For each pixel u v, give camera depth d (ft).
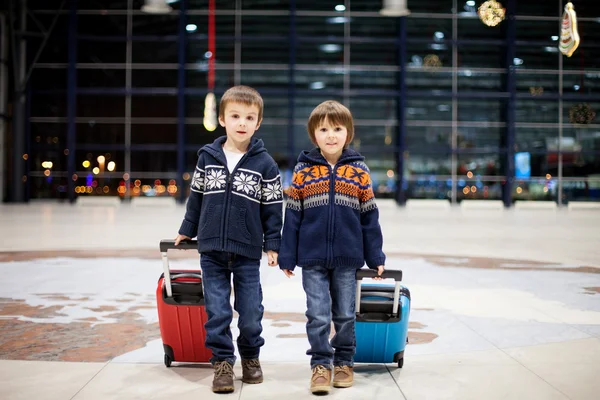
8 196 110.83
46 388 11.99
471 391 12.00
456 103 112.88
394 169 113.60
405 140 112.57
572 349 15.02
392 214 81.71
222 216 12.21
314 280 12.30
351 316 12.45
